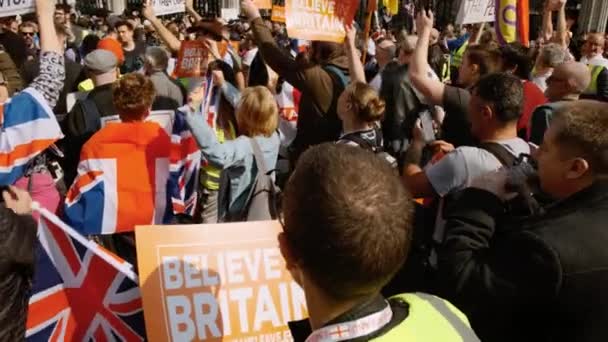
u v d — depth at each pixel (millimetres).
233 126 4277
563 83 3682
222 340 2027
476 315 1603
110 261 2000
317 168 1097
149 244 1989
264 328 2074
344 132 3086
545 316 1542
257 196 3074
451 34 13664
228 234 2090
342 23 3777
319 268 1062
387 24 14828
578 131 1592
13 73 4305
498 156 2271
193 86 4188
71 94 4438
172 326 1976
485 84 2363
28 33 8289
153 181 3021
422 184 2418
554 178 1666
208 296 2031
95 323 2016
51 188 3137
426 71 3234
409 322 1120
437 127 3514
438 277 1761
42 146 2686
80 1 14219
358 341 1063
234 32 10477
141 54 7477
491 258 1612
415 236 2588
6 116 2619
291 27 3588
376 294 1103
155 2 5871
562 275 1462
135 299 2027
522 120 3814
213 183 3873
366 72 7789
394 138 4078
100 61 3691
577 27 21234
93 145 2941
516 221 1660
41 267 1956
